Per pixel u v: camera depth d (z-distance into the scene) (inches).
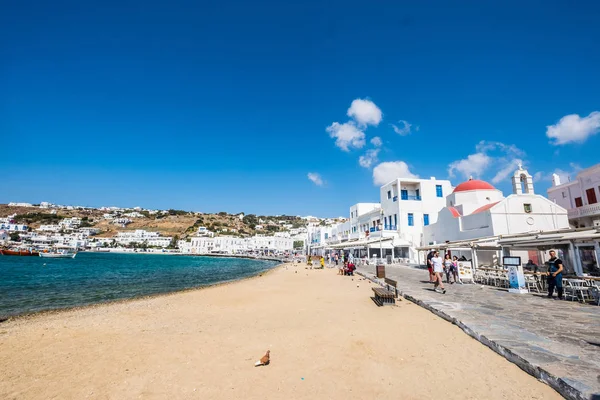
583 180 1323.8
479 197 1387.8
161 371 235.0
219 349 281.1
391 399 180.4
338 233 2625.5
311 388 197.5
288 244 5762.8
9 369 253.0
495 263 877.2
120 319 457.1
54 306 634.8
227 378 217.0
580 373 183.2
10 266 2153.1
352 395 187.0
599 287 416.2
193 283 1120.8
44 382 224.5
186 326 388.2
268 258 3826.3
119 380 222.2
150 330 371.6
